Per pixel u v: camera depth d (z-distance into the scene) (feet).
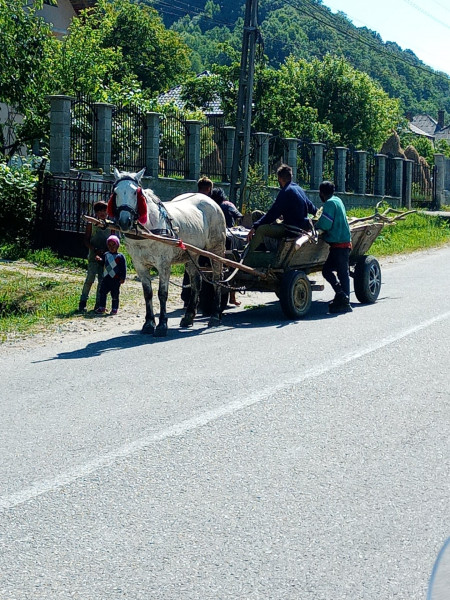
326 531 15.08
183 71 189.37
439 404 22.90
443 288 48.32
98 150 68.13
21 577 13.56
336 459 18.72
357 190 111.14
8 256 57.00
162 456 18.99
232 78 119.24
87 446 19.74
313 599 12.76
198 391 24.48
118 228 32.55
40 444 19.98
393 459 18.72
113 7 177.88
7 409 23.18
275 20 302.25
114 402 23.54
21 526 15.43
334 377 25.85
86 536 14.99
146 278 35.50
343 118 136.56
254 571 13.65
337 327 35.22
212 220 38.42
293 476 17.72
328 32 314.35
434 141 331.16
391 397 23.59
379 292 44.32
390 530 15.12
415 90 419.74
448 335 32.48
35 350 32.17
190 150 79.87
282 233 38.27
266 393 24.04
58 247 58.90
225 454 19.08
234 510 16.03
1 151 78.38
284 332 34.45
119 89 91.35
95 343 33.32
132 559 14.11
